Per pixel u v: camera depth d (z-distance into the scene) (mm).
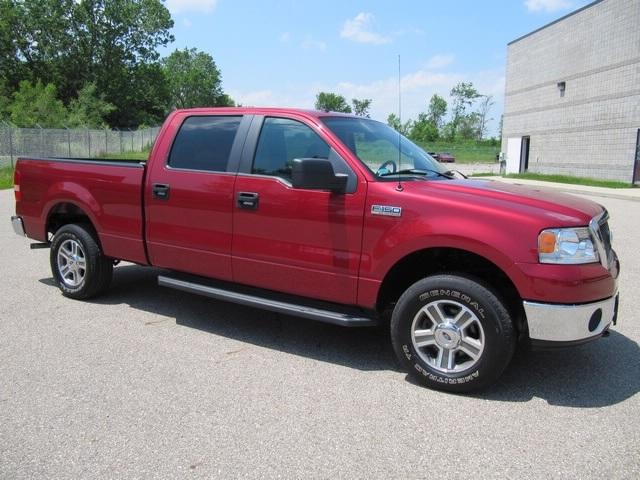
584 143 27875
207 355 4547
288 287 4539
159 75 71812
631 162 24703
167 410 3598
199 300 6113
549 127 30781
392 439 3281
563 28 29016
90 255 5762
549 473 2953
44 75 64688
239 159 4750
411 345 4008
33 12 62250
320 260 4316
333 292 4320
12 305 5789
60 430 3336
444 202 3865
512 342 3725
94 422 3436
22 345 4680
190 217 4973
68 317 5438
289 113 4633
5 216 12398
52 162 6047
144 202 5270
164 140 5227
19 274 7074
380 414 3588
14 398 3732
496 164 51812
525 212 3699
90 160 5977
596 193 19422
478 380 3785
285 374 4199
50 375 4098
